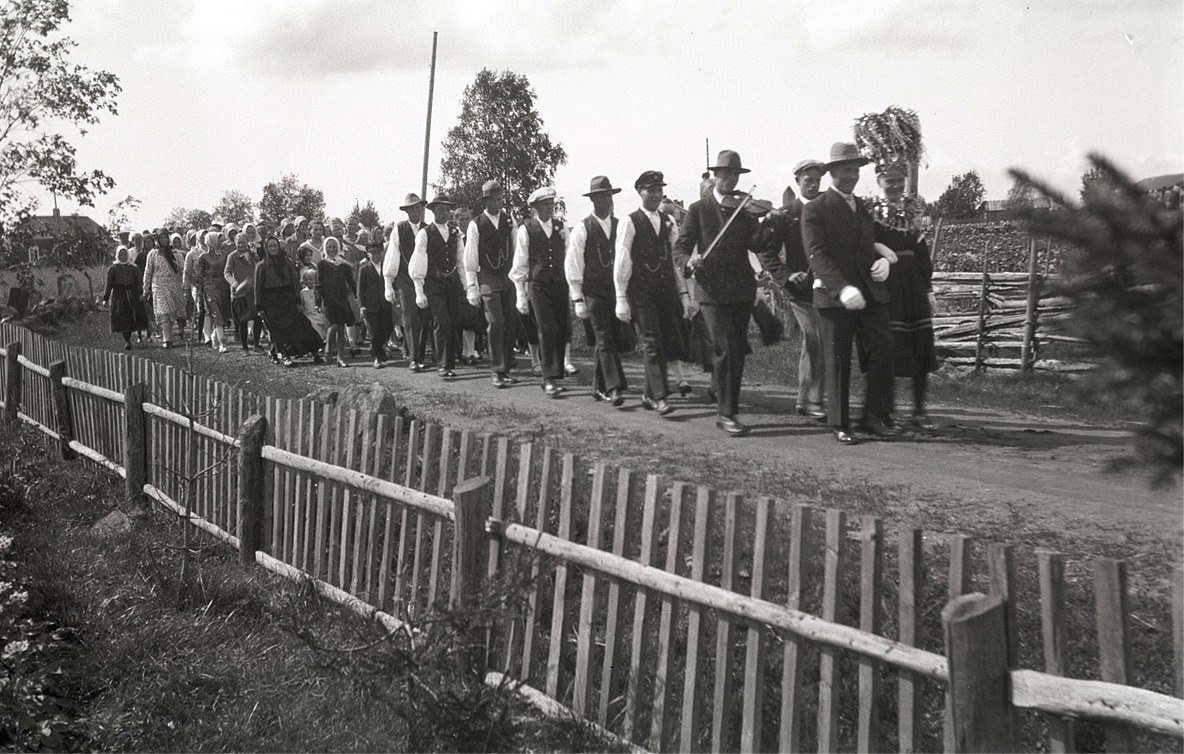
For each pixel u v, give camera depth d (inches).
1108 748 105.4
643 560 154.7
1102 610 106.2
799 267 341.4
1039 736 147.2
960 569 116.4
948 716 117.1
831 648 131.0
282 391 418.0
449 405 387.5
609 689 160.2
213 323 655.1
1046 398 386.9
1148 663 156.5
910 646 121.4
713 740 144.7
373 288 545.6
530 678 170.6
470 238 433.7
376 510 212.8
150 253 668.7
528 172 2493.8
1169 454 81.6
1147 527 209.6
